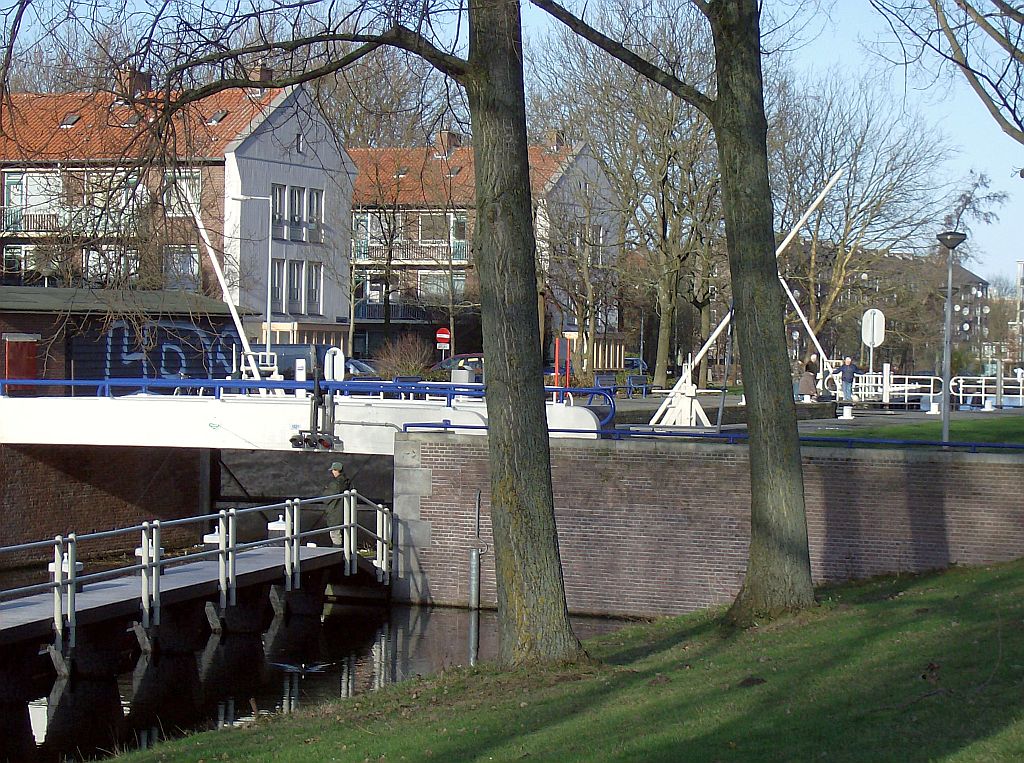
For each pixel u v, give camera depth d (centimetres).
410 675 1997
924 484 2277
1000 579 1939
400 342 5819
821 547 2338
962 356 7550
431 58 1358
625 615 2458
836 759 849
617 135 4650
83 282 1448
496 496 1423
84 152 1435
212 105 1858
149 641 1995
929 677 1106
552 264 5238
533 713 1165
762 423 1641
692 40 4316
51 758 1548
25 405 2831
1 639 1708
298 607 2453
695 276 5291
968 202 3712
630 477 2459
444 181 2000
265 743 1177
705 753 905
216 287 3759
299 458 3447
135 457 3319
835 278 5562
